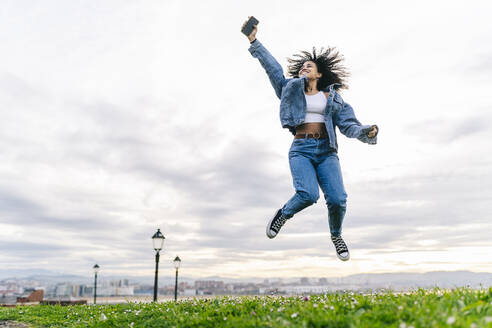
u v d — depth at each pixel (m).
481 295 4.02
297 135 5.09
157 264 15.23
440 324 2.94
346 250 5.18
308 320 3.74
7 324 8.23
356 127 4.96
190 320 4.91
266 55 5.50
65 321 7.95
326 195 4.93
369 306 4.21
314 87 5.39
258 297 6.80
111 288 134.88
